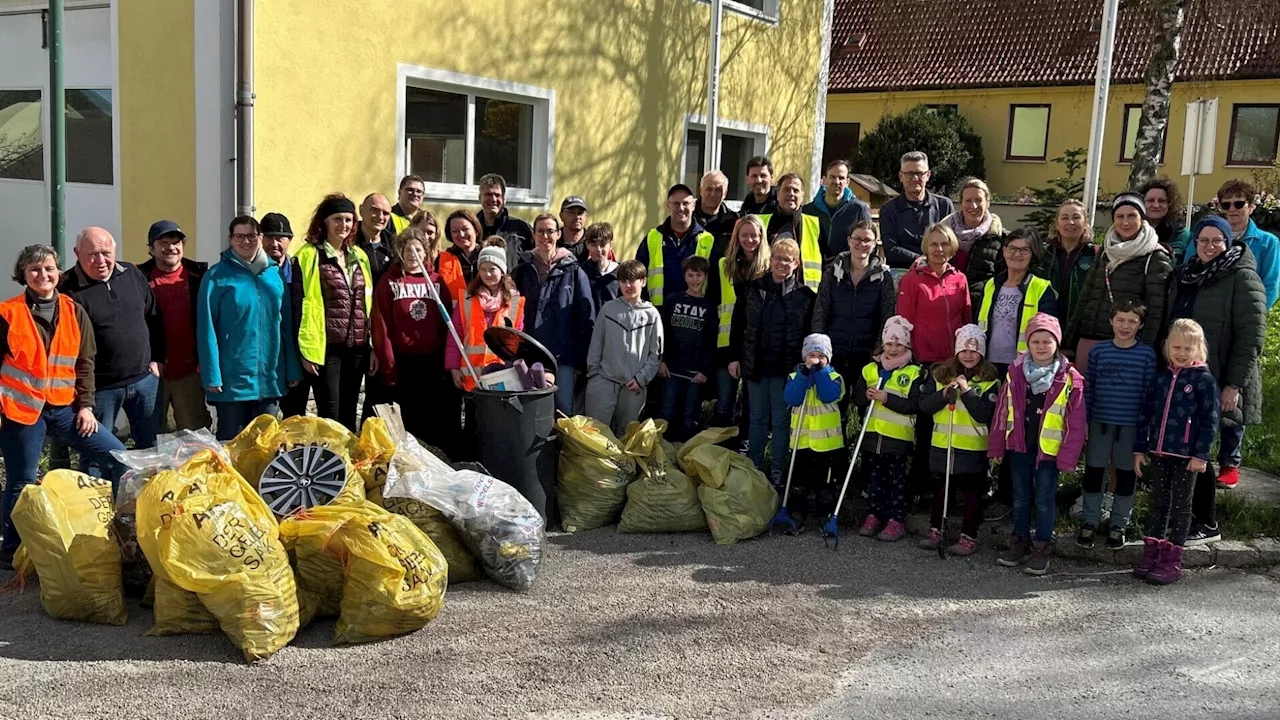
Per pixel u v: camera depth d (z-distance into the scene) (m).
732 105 12.06
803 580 5.19
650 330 6.50
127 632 4.34
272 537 4.29
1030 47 25.83
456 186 8.81
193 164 7.07
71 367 5.00
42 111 8.15
